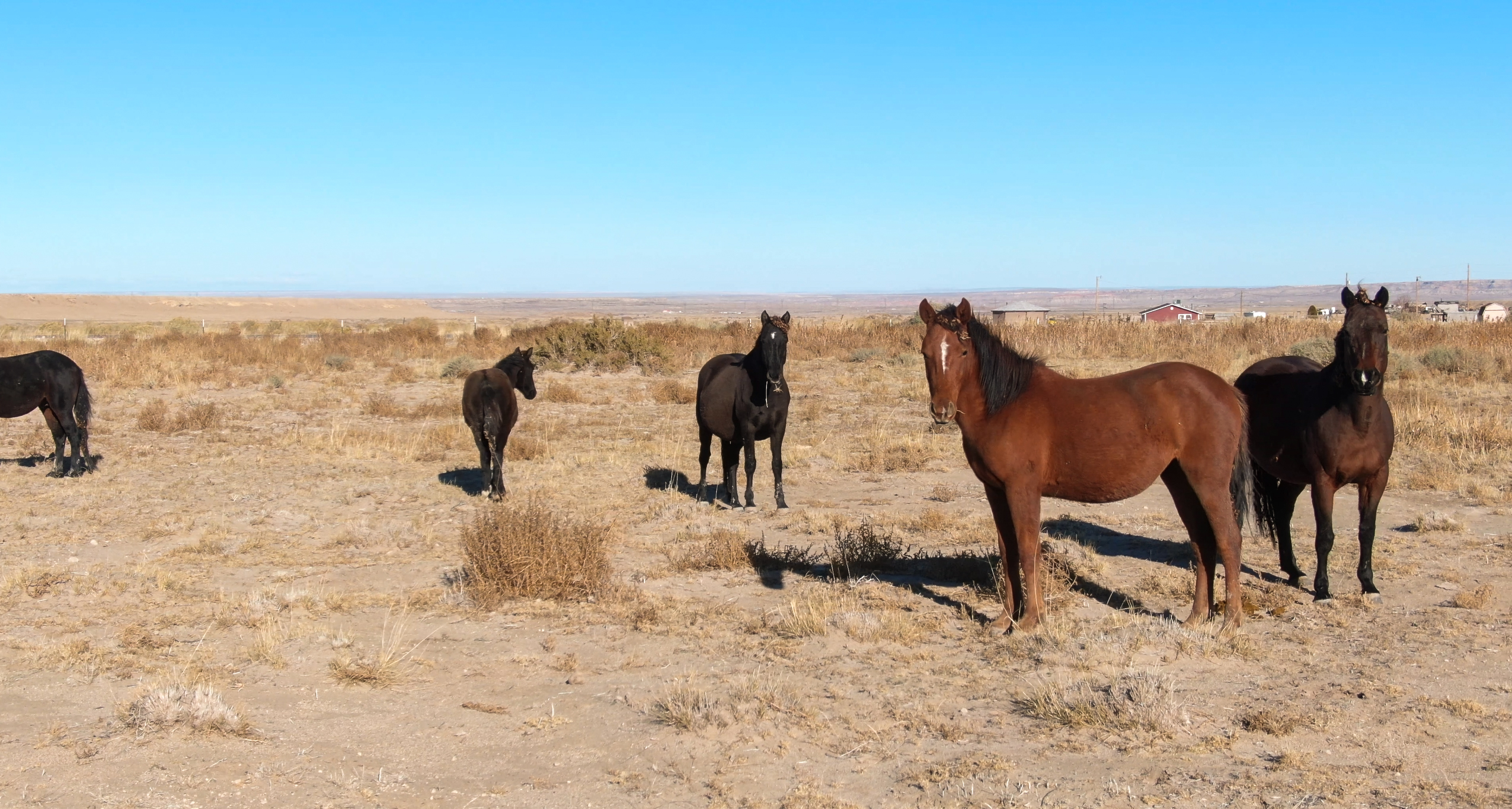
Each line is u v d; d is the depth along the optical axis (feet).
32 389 45.34
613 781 16.92
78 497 42.04
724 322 217.77
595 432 62.44
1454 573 28.73
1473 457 46.11
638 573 30.63
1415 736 18.04
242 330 208.23
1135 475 23.29
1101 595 27.68
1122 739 18.10
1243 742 17.90
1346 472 26.35
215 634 25.02
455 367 95.35
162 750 17.93
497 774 17.25
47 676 21.94
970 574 29.73
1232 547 23.50
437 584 29.73
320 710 20.18
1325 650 22.90
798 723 19.13
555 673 22.49
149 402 76.23
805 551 32.27
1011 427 23.57
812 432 61.26
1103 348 111.96
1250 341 113.50
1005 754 17.62
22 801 15.88
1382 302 25.85
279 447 55.36
